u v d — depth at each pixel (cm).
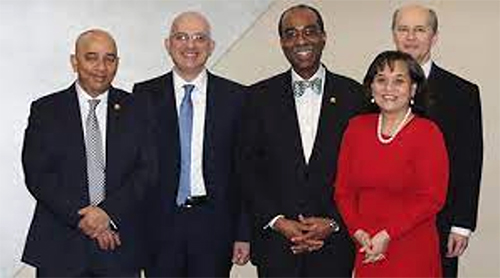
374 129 324
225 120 375
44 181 350
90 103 358
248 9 506
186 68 374
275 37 507
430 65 370
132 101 364
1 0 493
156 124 371
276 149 364
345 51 504
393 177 316
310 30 362
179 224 371
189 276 376
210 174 372
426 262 322
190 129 374
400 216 316
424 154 316
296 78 370
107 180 353
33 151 353
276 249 364
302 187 361
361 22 503
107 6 500
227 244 377
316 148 361
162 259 373
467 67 495
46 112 357
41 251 354
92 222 345
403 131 319
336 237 361
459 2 495
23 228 496
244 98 380
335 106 363
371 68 326
